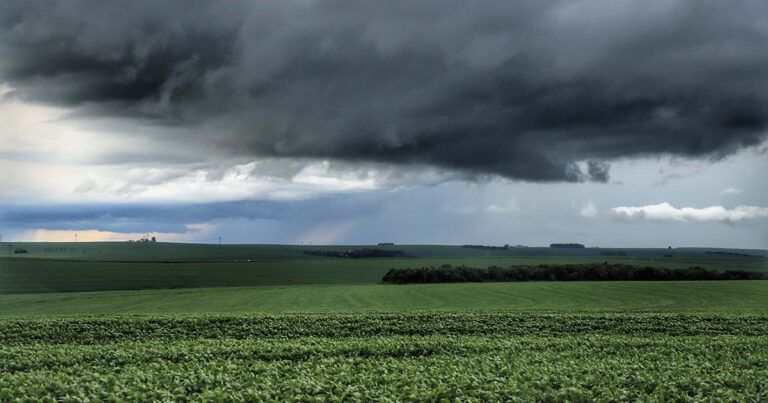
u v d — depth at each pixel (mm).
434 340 30156
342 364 21312
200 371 18875
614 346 28703
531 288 91188
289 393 16156
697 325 41000
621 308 56969
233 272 153500
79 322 40562
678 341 29797
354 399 15664
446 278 120250
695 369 19594
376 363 21750
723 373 18516
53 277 128875
